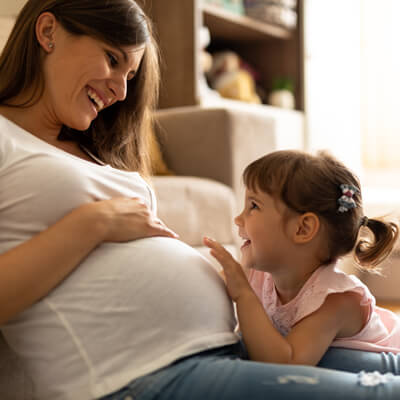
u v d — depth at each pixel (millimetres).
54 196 786
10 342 798
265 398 703
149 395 712
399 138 4121
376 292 2479
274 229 958
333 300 939
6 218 779
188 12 2701
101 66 877
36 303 758
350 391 709
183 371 740
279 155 1001
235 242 2131
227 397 707
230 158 2252
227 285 922
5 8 1237
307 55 3582
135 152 1163
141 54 951
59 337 750
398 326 1096
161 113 2416
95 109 928
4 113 926
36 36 898
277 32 3436
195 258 884
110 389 722
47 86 913
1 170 779
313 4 3625
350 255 1105
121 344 747
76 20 869
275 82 3545
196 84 2701
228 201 2107
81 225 756
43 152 814
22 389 880
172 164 2371
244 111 2322
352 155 4023
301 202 952
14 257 712
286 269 984
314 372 741
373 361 936
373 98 4172
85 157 1032
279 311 1002
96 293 759
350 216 1005
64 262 736
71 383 740
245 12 3277
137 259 797
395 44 4094
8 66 924
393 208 2734
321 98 3715
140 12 931
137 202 875
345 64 3908
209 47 3654
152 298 774
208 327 811
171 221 1886
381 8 4102
